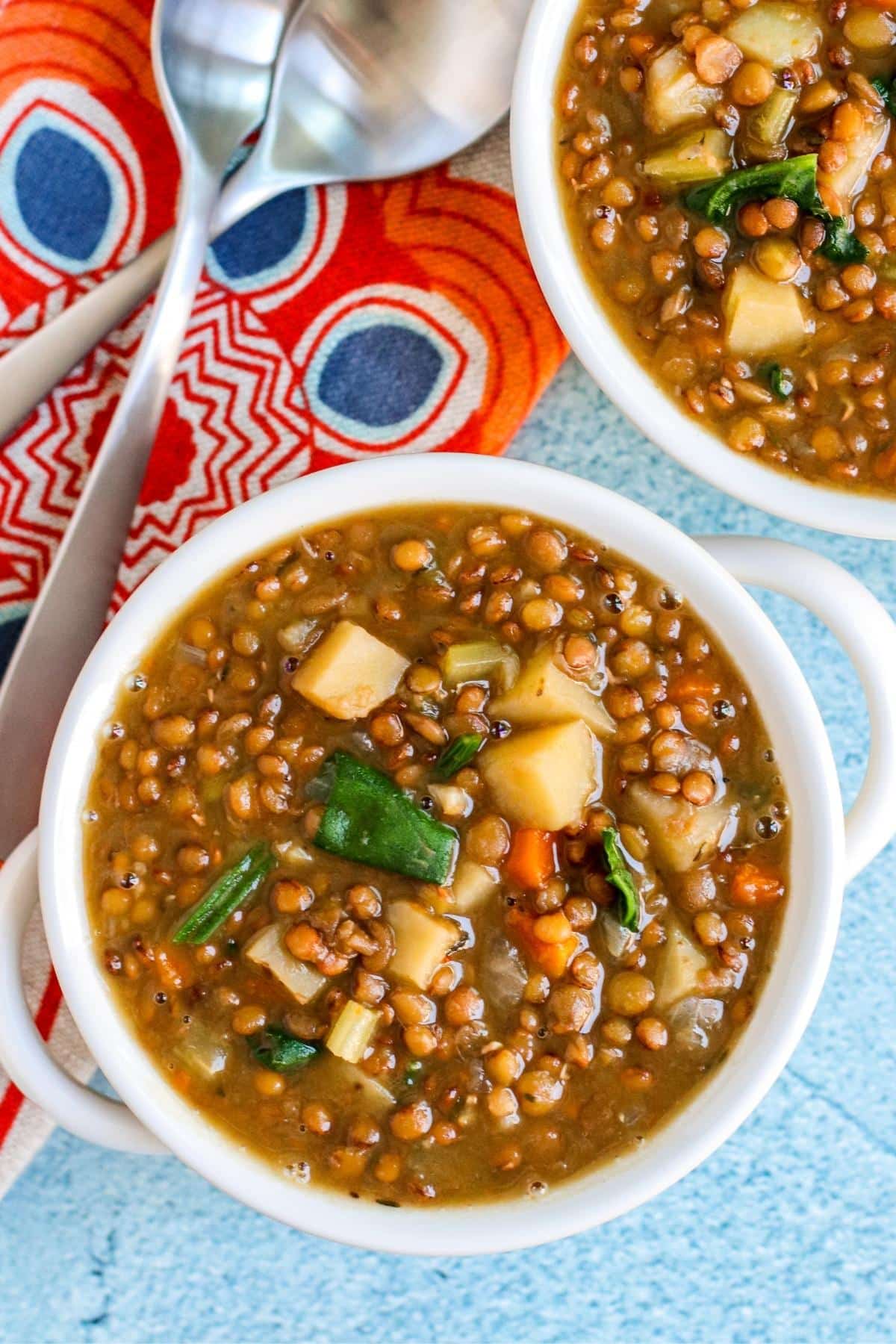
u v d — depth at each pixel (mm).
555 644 460
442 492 454
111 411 518
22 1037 460
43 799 457
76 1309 533
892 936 533
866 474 486
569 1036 463
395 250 519
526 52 469
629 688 461
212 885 464
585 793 462
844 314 479
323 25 501
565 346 518
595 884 463
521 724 462
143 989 464
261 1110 464
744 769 463
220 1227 535
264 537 458
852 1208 537
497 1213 461
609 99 477
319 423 520
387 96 507
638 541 454
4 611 517
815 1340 537
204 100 500
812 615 530
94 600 503
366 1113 464
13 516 517
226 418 520
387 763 464
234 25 496
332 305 519
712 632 460
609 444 526
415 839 460
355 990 460
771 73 469
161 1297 534
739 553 467
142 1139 467
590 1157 464
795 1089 536
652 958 465
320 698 459
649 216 478
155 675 464
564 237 478
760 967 465
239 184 507
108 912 464
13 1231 533
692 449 484
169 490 520
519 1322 537
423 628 463
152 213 518
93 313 505
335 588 461
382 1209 462
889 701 467
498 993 464
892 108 474
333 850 463
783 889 463
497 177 517
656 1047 461
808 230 472
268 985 465
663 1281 537
